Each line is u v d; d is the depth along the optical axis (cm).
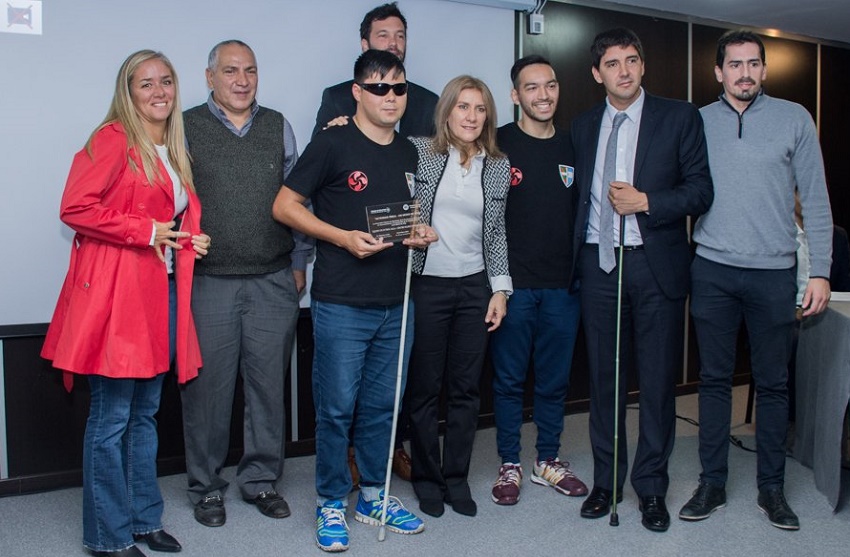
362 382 277
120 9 313
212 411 285
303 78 350
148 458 262
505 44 397
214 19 329
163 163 252
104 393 242
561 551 264
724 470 297
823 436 314
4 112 300
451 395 295
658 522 279
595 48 283
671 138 277
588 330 294
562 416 328
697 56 461
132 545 250
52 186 310
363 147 256
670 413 289
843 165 536
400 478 332
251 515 294
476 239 281
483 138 280
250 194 278
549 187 307
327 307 260
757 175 277
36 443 316
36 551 263
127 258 237
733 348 293
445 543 270
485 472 341
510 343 313
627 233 280
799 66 510
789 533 279
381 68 249
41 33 302
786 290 281
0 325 306
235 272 279
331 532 265
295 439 364
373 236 248
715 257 285
